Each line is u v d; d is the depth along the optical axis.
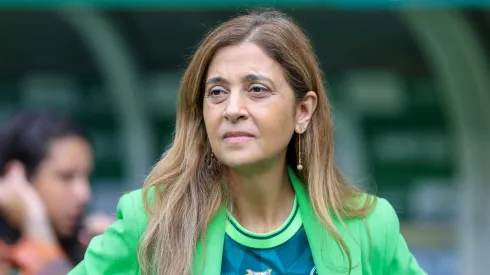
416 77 19.41
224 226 5.95
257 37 5.76
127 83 19.41
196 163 6.02
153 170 6.11
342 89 19.64
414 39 18.95
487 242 17.23
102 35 18.47
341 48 19.30
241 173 5.90
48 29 19.92
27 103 20.72
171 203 5.90
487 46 16.12
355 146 19.30
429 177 18.81
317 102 6.14
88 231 8.88
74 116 20.58
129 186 19.33
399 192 18.89
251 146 5.65
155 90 20.17
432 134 19.11
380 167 19.11
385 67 19.50
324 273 5.91
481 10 15.55
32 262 8.46
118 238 5.94
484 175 17.23
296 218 6.05
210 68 5.82
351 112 19.50
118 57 19.02
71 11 17.59
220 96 5.73
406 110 19.33
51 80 20.61
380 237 6.16
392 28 18.77
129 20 18.61
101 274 5.91
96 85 20.56
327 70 19.72
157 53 19.78
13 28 19.94
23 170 8.63
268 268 5.91
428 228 18.22
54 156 8.62
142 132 19.97
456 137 18.23
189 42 19.47
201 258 5.85
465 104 16.81
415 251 17.83
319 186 6.09
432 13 15.42
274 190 6.01
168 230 5.84
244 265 5.90
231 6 13.96
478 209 17.27
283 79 5.79
